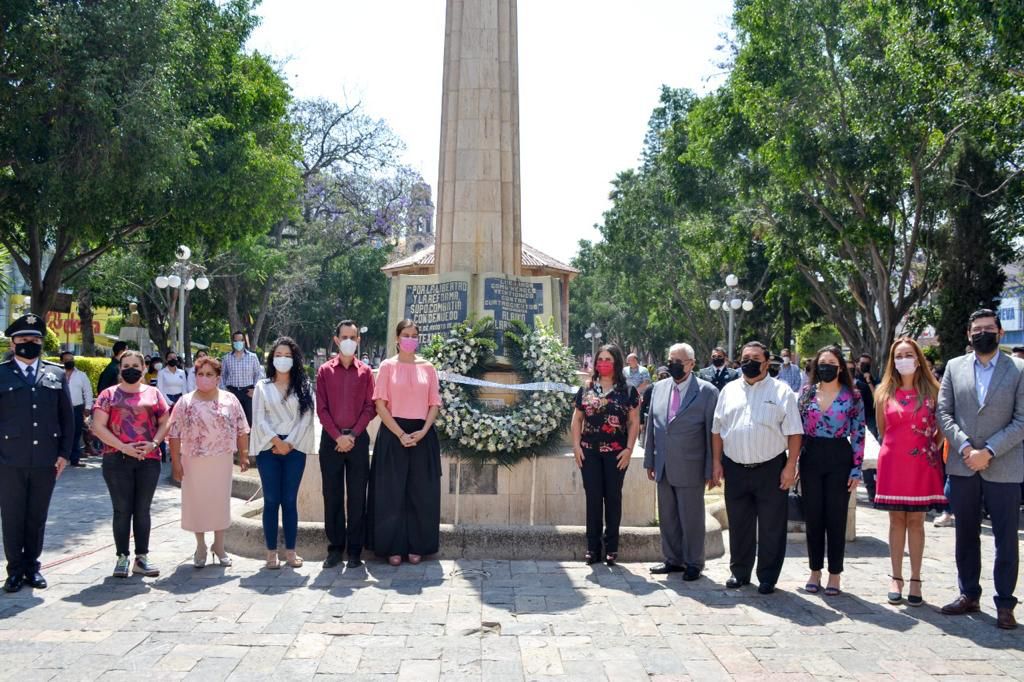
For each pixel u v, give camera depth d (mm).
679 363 7273
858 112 20141
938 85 18469
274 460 7355
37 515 6715
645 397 14383
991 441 5938
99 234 18672
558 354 8977
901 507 6375
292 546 7375
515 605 6219
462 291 9789
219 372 7422
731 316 26000
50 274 19203
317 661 5043
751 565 6898
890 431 6500
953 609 6195
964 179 21094
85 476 13492
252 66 22188
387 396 7516
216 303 41156
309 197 41750
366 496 7707
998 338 6078
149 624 5734
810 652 5320
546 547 7734
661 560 7766
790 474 6617
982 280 21266
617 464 7512
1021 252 22406
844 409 6727
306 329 50094
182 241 21219
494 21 10266
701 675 4891
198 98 18859
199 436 7234
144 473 7082
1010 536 5934
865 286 25781
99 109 14750
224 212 19969
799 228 24391
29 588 6648
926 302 27906
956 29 16750
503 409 8750
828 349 6770
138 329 23359
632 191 37031
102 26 15164
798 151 20531
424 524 7535
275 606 6152
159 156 15703
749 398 6836
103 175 15383
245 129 21328
